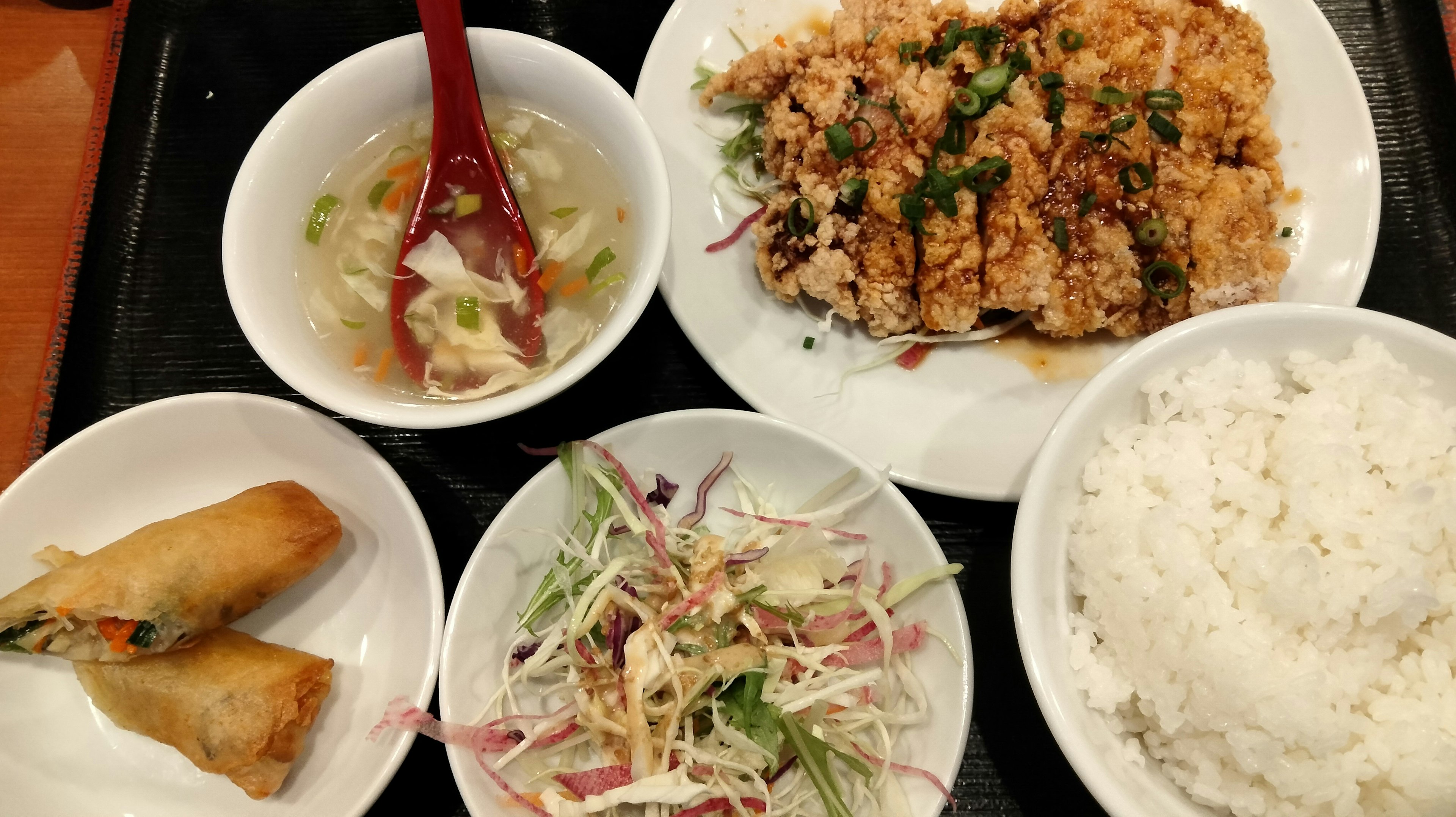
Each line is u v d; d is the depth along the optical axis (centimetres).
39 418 32
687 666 27
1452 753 23
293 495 29
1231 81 30
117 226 34
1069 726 24
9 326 35
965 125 31
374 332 30
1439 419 25
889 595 28
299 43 36
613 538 30
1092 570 26
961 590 30
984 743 29
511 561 29
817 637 29
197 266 34
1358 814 24
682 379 33
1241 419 27
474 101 29
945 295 31
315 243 29
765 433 29
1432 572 25
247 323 26
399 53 29
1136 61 31
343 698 29
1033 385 32
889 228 31
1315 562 24
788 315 32
